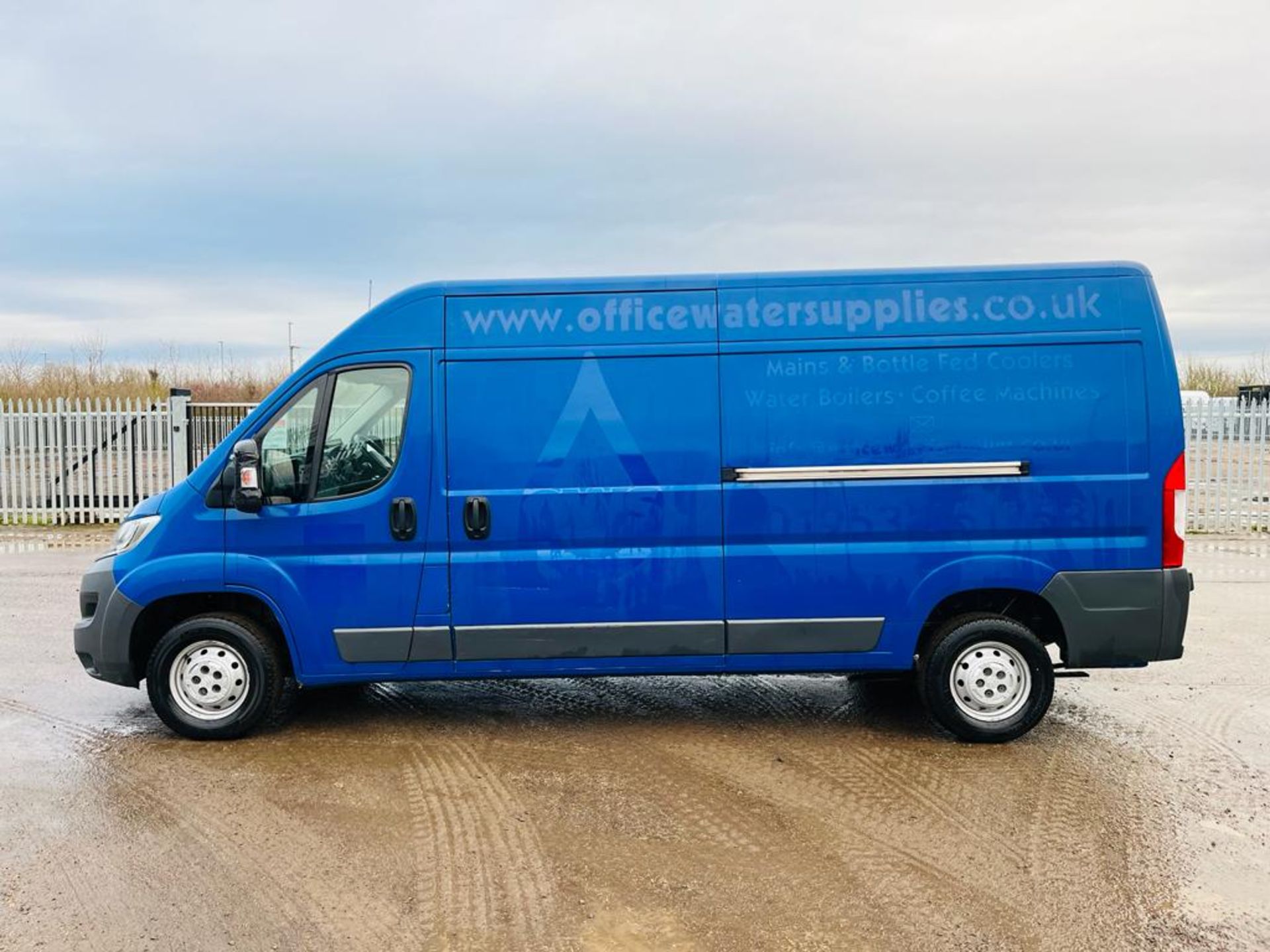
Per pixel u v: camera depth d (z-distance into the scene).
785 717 6.17
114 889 3.90
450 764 5.31
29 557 13.16
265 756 5.41
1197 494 16.08
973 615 5.60
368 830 4.46
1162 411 5.40
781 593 5.50
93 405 20.11
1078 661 5.46
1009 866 4.10
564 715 6.20
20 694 6.62
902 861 4.14
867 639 5.50
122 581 5.54
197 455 17.27
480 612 5.52
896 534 5.48
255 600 5.69
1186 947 3.48
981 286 5.46
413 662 5.56
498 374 5.50
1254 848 4.27
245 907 3.76
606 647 5.54
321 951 3.46
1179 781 5.05
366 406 5.54
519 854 4.21
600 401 5.49
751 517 5.48
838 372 5.45
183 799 4.81
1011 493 5.42
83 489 16.91
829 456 5.46
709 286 5.52
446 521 5.50
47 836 4.38
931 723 6.02
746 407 5.47
